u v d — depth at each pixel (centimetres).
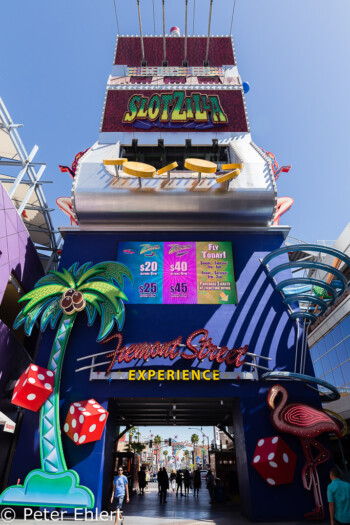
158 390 1647
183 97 2536
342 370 2534
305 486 1414
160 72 2758
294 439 1530
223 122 2445
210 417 2355
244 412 1594
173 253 2000
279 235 2094
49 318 1789
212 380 1661
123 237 2069
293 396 1639
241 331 1792
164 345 1689
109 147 2292
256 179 2108
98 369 1694
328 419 1461
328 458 1466
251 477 1459
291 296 1783
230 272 1952
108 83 2631
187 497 2612
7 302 2538
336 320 2636
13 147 2459
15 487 1409
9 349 2011
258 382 1662
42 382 1559
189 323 1808
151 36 3002
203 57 2912
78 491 1402
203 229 2080
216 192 2053
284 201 2284
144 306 1847
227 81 2680
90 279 1888
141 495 2750
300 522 1349
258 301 1877
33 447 1513
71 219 2267
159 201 2047
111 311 1767
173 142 2386
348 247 2703
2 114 2231
